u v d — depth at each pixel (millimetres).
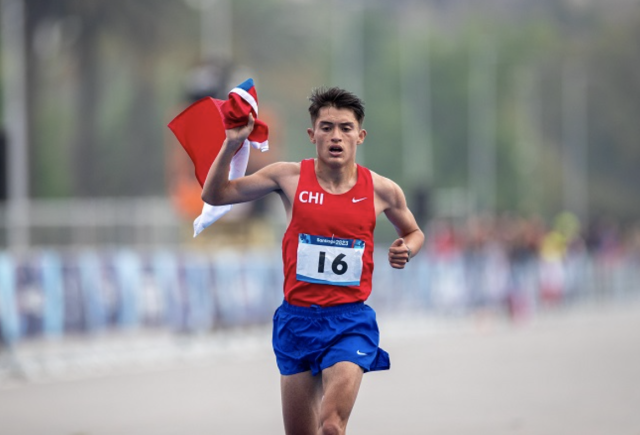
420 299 56688
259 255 45750
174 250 64188
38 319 32500
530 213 170500
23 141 57250
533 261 67312
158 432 21891
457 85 164125
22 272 32062
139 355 37688
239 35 118000
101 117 111312
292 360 15422
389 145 157000
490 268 62344
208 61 52938
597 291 85250
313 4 145000
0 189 42969
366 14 165875
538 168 180625
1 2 84250
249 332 43000
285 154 141125
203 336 41344
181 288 38719
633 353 38438
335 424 14672
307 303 15383
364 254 15453
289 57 123625
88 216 59906
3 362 31719
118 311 35531
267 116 58469
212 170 15117
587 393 27469
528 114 181625
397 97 159250
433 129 164125
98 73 97938
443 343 43875
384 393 27688
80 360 35906
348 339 15203
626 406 25172
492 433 21625
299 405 15484
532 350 40062
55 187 117688
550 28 199375
